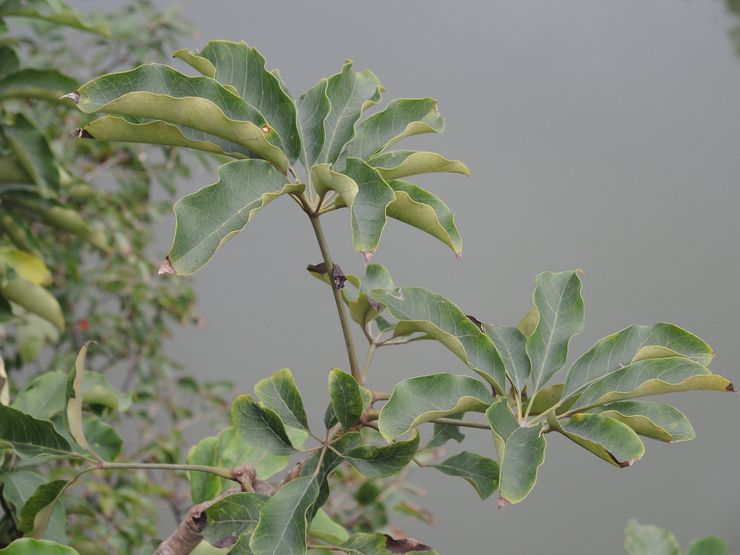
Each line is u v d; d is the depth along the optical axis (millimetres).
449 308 1227
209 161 3871
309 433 1138
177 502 3043
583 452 6281
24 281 2340
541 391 1220
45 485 1228
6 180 2287
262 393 1161
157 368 4297
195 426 4324
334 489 3205
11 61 2215
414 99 1289
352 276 1350
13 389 2842
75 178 3168
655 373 1146
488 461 1265
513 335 1280
